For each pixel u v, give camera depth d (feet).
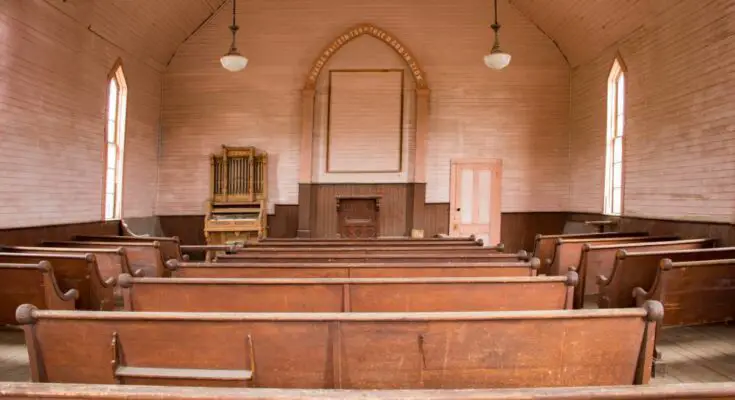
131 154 36.40
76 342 8.43
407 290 12.48
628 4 30.25
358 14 40.70
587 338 8.53
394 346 8.32
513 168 40.88
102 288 17.37
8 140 23.97
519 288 12.45
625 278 17.22
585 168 38.17
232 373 8.30
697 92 25.57
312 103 40.34
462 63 40.70
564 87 40.81
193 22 39.55
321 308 12.44
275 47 40.86
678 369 13.99
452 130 40.83
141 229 38.01
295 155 40.81
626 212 31.78
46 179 26.78
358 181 40.81
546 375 8.50
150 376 8.33
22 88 24.84
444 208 40.75
